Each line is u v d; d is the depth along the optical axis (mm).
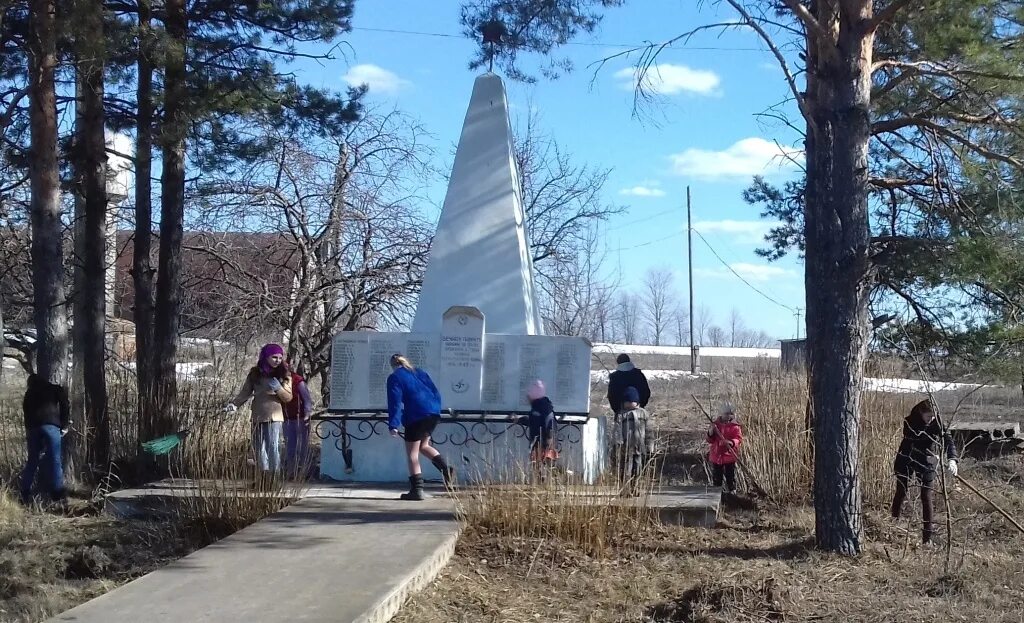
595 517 8562
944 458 9250
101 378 12672
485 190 12758
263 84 13062
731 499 11445
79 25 11219
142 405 12438
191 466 10633
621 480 10156
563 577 7762
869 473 11273
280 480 9750
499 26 12328
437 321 12367
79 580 8148
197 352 18375
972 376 13539
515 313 12352
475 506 8836
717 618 6684
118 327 21094
